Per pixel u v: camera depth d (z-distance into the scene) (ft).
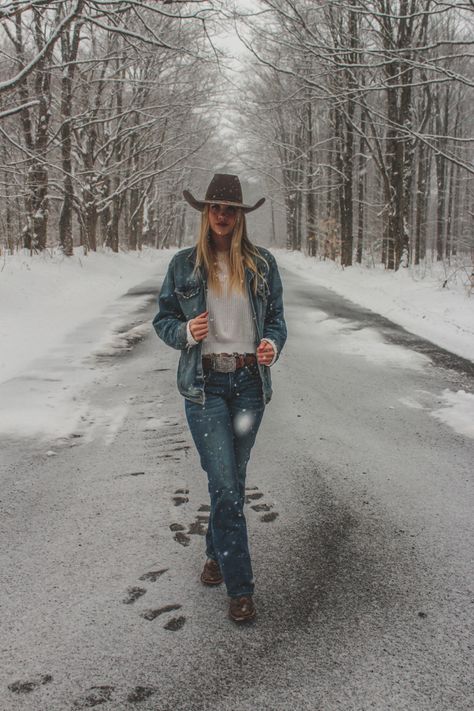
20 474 13.92
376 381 22.34
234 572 8.52
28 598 9.16
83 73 68.74
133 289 53.26
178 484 13.26
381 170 72.54
